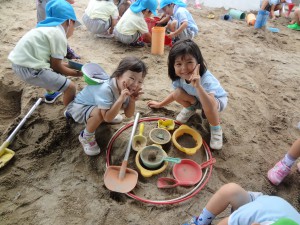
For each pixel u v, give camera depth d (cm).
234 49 365
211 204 139
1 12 409
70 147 196
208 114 186
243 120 234
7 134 202
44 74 195
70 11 208
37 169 179
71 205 159
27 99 233
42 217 153
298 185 183
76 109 186
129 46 348
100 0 348
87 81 176
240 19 490
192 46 175
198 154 195
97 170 182
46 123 210
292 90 285
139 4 337
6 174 174
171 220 155
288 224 87
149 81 274
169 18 366
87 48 333
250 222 113
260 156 200
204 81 190
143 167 180
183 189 170
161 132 202
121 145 194
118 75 170
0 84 251
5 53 297
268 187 179
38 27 200
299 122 236
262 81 298
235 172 186
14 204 158
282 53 369
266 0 512
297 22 466
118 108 165
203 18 479
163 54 333
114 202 162
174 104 239
